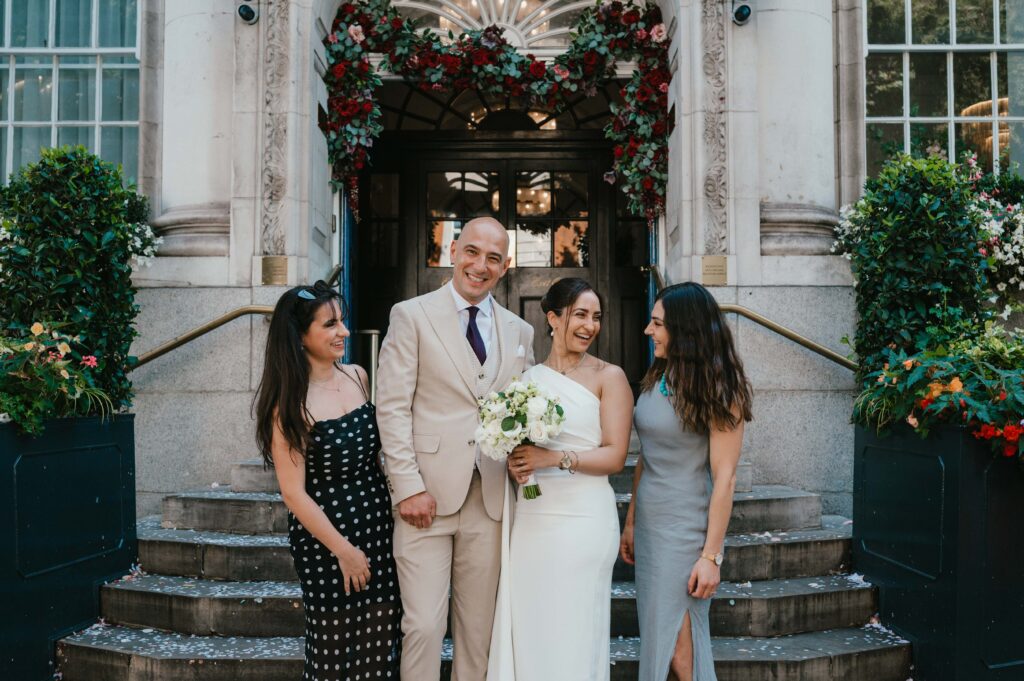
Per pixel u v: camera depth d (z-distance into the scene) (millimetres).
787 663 3203
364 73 5426
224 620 3494
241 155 4934
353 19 5473
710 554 2504
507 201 6367
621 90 5547
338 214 5617
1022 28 5582
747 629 3496
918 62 5613
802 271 4941
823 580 3811
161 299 4895
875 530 3729
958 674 3078
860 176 5371
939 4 5613
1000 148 5578
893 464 3566
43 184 4043
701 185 4918
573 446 2570
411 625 2537
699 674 2523
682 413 2529
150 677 3248
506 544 2605
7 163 5633
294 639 3445
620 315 6309
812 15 5102
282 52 4895
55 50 5645
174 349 4801
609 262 6324
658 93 5402
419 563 2570
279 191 4879
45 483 3402
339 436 2488
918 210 4121
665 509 2574
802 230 5039
